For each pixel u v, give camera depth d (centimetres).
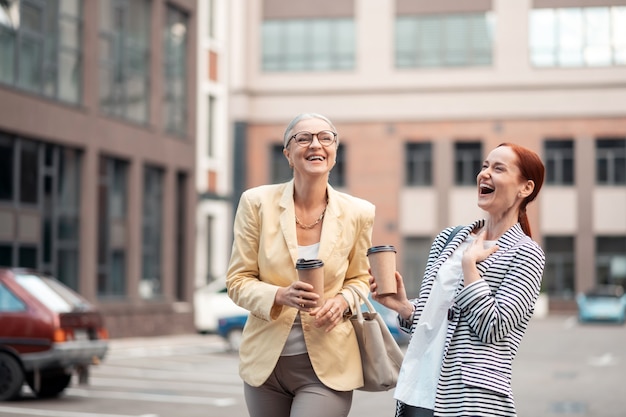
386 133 5156
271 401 498
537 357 2392
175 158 3128
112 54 2797
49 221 2545
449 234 459
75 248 2655
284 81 5200
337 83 5184
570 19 5059
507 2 5088
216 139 3966
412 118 5150
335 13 5194
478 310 417
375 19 5175
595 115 5038
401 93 5153
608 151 5072
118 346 2547
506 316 418
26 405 1301
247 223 499
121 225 2866
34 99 2441
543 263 430
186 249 3225
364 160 5178
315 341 481
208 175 3888
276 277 491
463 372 421
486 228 453
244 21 5191
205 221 3881
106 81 2770
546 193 5103
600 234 5078
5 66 2352
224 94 4003
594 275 5072
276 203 497
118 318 2791
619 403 1408
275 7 5222
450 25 5131
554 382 1747
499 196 441
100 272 2764
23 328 1326
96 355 1376
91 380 1678
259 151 5188
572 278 5103
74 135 2603
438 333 434
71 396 1427
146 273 3012
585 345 2880
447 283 440
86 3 2667
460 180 5144
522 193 441
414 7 5153
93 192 2689
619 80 5022
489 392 419
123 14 2855
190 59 3241
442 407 423
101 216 2773
